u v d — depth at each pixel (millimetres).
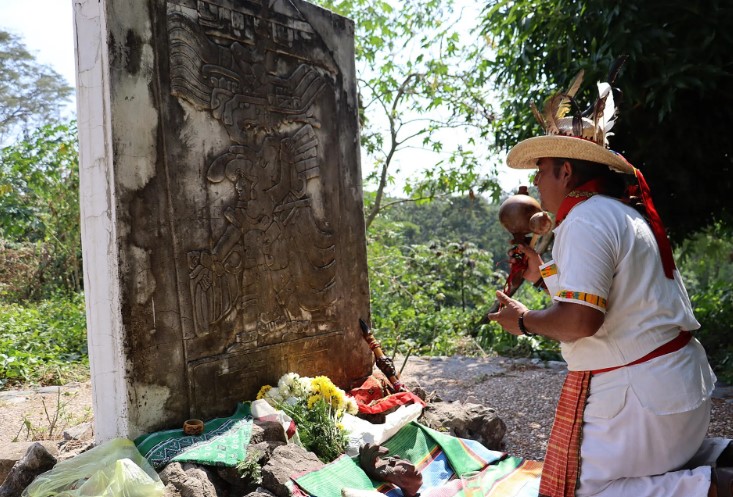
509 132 7094
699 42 5305
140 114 2867
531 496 2914
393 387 3912
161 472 2580
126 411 2791
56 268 11078
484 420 3783
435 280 11141
